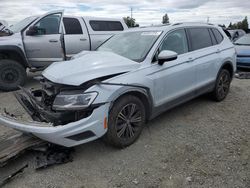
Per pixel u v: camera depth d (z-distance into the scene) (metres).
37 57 7.18
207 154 3.50
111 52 4.19
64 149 3.53
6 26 8.24
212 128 4.30
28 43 6.95
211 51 5.12
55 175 3.11
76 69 3.43
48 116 3.20
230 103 5.54
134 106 3.64
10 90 6.88
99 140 3.89
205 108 5.22
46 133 3.00
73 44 7.54
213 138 3.94
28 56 7.05
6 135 3.94
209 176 3.03
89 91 3.15
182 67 4.35
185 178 3.01
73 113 3.18
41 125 3.09
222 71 5.48
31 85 7.38
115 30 8.54
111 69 3.48
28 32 7.00
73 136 3.12
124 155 3.51
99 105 3.18
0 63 6.66
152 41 4.16
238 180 2.95
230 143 3.78
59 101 3.21
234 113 4.96
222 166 3.21
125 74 3.53
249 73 8.52
